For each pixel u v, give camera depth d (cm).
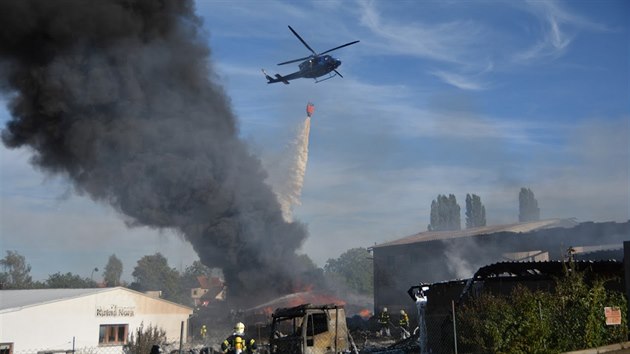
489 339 1384
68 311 2984
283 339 1470
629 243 1473
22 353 2778
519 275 1809
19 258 7788
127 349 3078
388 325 2817
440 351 1772
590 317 1325
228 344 1288
